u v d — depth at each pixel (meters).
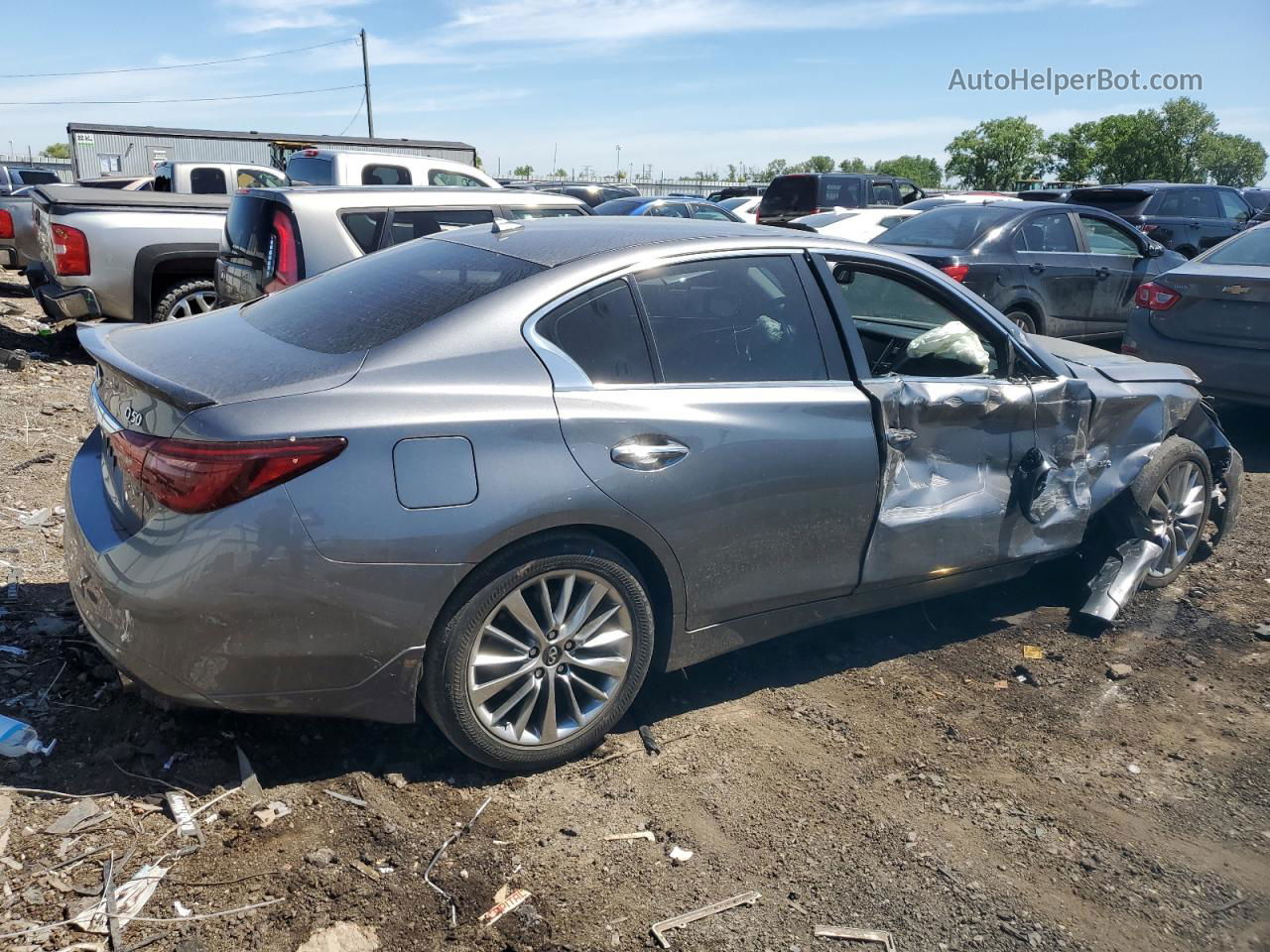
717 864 2.78
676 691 3.72
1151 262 10.31
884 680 3.90
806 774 3.23
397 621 2.75
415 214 6.84
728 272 3.48
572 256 3.29
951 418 3.82
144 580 2.63
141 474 2.70
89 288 8.12
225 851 2.65
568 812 2.96
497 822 2.88
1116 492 4.48
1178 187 16.84
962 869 2.82
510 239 3.59
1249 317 6.97
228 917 2.43
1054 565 5.05
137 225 8.20
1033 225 9.53
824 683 3.86
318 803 2.88
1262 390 6.95
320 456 2.64
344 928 2.42
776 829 2.94
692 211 19.11
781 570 3.48
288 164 11.68
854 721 3.59
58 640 3.57
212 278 8.62
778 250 3.62
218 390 2.75
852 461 3.55
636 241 3.42
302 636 2.67
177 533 2.62
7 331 9.55
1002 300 9.17
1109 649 4.24
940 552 3.88
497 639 2.95
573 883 2.66
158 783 2.89
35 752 2.96
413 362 2.88
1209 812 3.15
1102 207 16.97
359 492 2.67
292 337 3.15
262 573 2.60
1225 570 5.09
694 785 3.13
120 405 2.98
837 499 3.54
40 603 3.86
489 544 2.81
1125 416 4.48
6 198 11.91
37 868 2.53
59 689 3.28
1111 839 3.00
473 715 2.93
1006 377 4.14
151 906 2.44
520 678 3.02
